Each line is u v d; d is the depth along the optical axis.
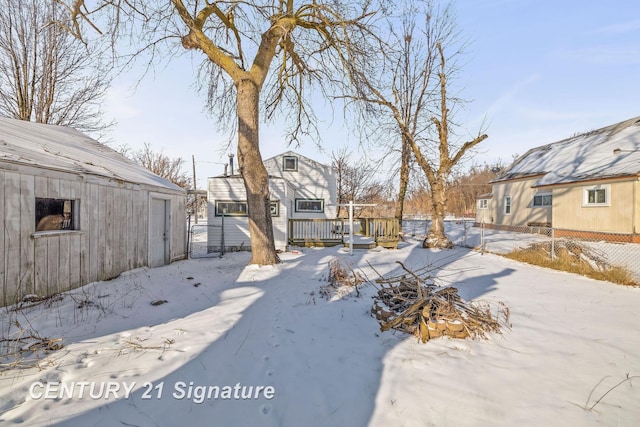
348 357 3.14
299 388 2.59
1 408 2.21
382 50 8.72
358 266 8.38
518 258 9.01
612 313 4.43
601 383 2.61
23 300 4.63
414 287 4.62
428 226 23.75
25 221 4.72
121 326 3.96
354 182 31.41
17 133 6.22
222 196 12.99
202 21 8.12
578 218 13.70
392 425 2.13
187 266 8.93
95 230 6.31
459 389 2.54
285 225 12.67
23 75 15.16
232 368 2.90
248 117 8.32
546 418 2.18
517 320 4.16
